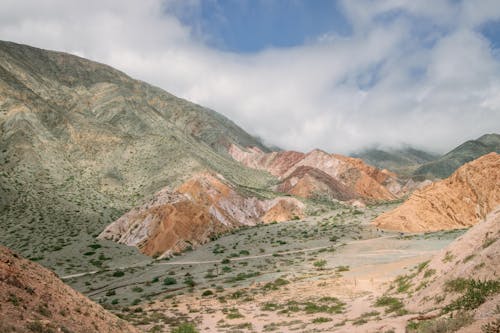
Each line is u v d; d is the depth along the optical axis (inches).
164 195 4918.8
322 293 1740.9
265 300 1747.0
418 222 3880.4
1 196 4584.2
